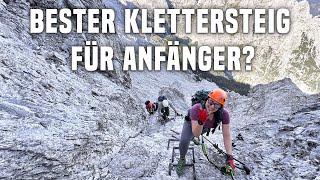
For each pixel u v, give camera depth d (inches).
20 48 474.6
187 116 262.1
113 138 355.3
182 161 278.1
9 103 299.4
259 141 376.2
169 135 448.1
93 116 392.5
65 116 340.2
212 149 353.1
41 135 267.1
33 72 410.3
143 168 286.2
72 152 268.1
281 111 554.6
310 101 560.7
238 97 848.9
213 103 231.9
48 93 387.9
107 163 291.7
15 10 618.2
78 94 470.3
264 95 718.5
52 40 664.4
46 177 228.7
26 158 231.9
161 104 623.5
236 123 569.0
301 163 293.0
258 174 285.4
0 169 212.1
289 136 360.8
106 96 576.4
